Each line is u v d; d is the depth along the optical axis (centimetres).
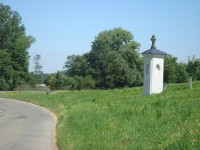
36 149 1579
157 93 3000
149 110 1791
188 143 1071
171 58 6994
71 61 9969
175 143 1093
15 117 3042
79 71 9769
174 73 6812
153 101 2206
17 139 1853
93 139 1437
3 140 1820
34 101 4850
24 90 8362
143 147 1165
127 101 2583
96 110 2286
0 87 9138
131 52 9219
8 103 4750
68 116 2467
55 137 1917
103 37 10138
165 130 1320
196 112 1538
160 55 3231
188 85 3303
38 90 8244
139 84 9000
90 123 1777
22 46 9938
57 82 8025
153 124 1452
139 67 9262
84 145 1365
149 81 3212
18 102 4969
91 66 9475
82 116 2139
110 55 9050
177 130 1284
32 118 2959
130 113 1802
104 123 1691
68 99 4128
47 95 5169
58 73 8131
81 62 9788
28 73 9950
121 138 1360
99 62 9188
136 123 1546
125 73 8725
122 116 1783
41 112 3525
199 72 6272
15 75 9481
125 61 9019
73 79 8169
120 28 10325
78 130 1727
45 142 1762
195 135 1152
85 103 3234
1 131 2169
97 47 9825
